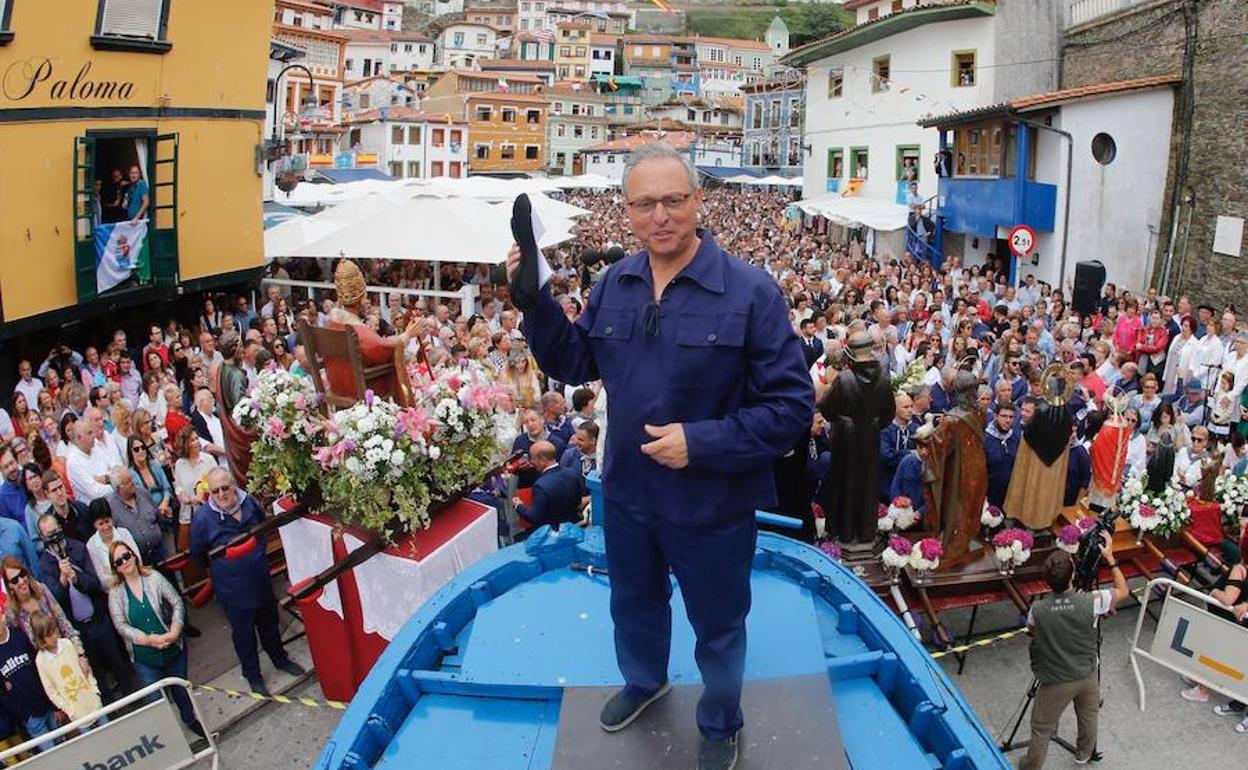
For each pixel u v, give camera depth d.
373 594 6.63
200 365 12.40
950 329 15.70
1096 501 8.38
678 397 2.55
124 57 14.12
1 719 6.41
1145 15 22.64
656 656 2.98
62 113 13.19
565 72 108.44
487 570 4.29
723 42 111.00
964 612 8.42
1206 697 7.30
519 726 3.24
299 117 47.88
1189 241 20.42
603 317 2.69
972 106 30.83
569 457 8.14
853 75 35.88
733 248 29.33
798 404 2.48
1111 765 6.58
